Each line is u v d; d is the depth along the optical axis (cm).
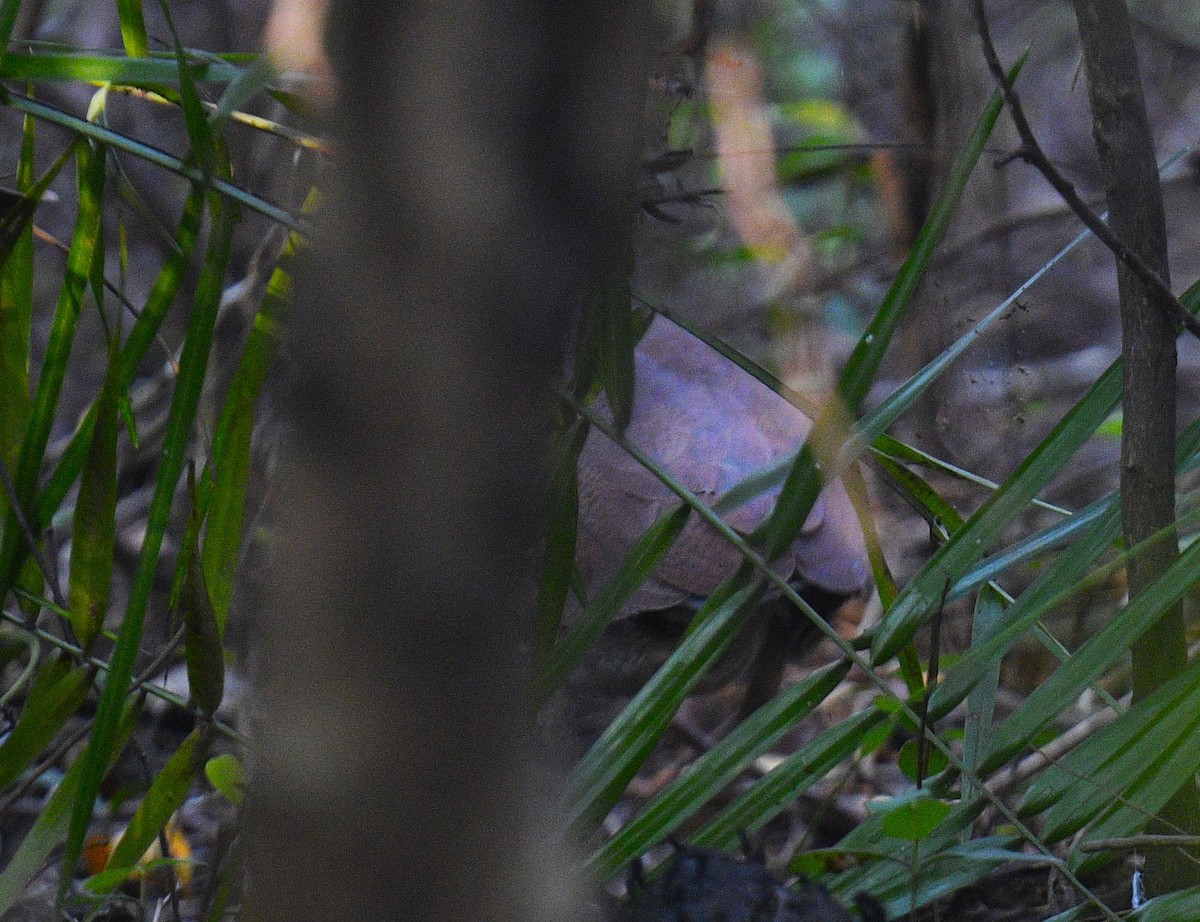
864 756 556
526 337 364
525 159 354
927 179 632
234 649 598
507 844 381
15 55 532
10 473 542
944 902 562
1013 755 533
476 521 370
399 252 357
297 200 560
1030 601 538
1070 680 532
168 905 564
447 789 376
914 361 620
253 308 597
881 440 548
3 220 537
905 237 643
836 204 880
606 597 537
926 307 620
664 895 527
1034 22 939
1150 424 535
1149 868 538
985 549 535
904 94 630
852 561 588
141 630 530
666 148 574
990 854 532
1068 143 931
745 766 535
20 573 542
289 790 377
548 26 348
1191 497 536
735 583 538
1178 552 536
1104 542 539
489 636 376
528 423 371
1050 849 544
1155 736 531
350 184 358
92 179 538
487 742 378
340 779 373
